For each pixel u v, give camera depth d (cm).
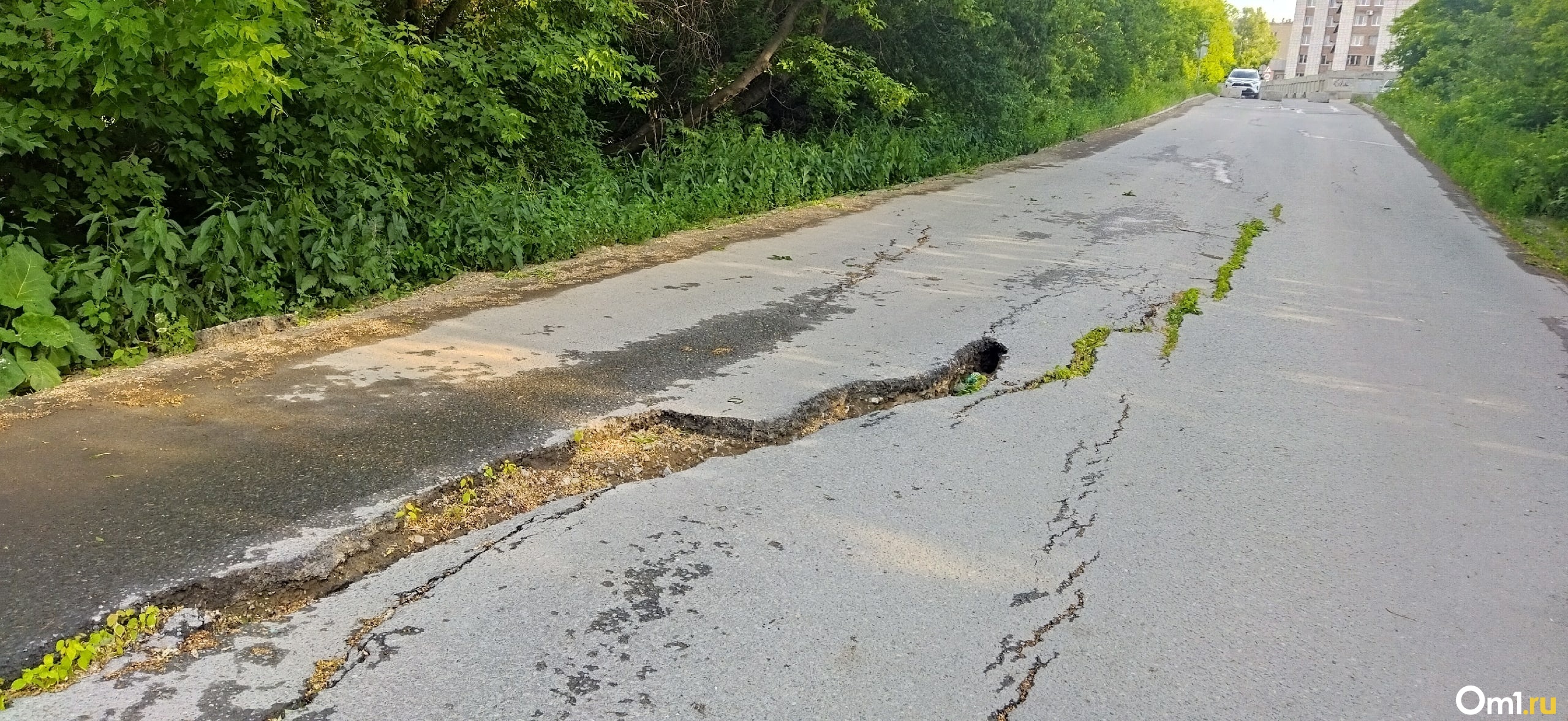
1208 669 279
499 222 794
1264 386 540
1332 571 337
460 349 554
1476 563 346
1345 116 3344
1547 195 1250
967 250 920
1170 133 2455
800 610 300
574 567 321
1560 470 433
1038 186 1423
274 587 304
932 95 1758
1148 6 3241
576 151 1096
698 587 310
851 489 390
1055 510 376
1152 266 859
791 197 1208
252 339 561
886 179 1420
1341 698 268
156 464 376
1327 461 435
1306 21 11112
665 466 412
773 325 627
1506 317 720
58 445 392
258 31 550
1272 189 1423
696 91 1356
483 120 895
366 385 482
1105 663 279
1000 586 318
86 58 516
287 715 244
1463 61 2656
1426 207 1291
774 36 1384
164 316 532
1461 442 465
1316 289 792
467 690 256
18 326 461
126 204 596
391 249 702
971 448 436
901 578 321
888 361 552
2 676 253
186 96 580
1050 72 2133
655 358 546
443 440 411
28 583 288
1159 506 383
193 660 266
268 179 661
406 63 718
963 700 261
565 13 1028
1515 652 293
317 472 373
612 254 862
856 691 262
